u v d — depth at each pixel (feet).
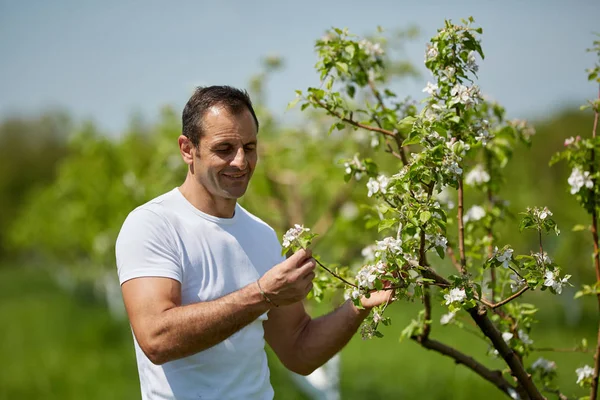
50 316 54.75
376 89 12.26
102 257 39.91
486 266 8.78
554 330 43.27
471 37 9.45
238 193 9.30
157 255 8.87
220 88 9.38
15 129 106.11
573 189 10.73
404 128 11.96
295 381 25.89
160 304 8.56
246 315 8.25
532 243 40.93
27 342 44.70
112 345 42.39
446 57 9.54
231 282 9.39
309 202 27.94
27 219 57.98
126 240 8.96
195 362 9.05
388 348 37.78
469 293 8.65
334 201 23.95
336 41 11.61
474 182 12.37
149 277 8.73
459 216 9.98
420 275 8.96
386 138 11.69
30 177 102.68
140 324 8.48
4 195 100.83
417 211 8.48
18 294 73.56
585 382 10.99
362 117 13.05
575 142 10.93
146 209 9.23
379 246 8.46
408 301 8.89
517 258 8.73
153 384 9.20
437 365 33.04
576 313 45.11
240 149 9.12
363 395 28.04
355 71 12.25
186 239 9.21
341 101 10.94
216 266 9.32
